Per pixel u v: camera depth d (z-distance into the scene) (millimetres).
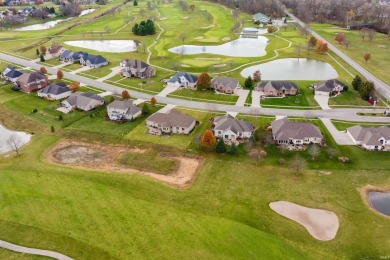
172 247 59062
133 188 74875
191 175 80000
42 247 59562
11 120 107438
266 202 70875
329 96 123562
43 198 71125
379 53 177500
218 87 128125
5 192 73062
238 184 76500
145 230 62781
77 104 113000
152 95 124562
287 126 94625
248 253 57938
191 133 97688
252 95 124938
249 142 91312
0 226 63844
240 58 171625
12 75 136625
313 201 71000
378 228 63844
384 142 89375
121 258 57125
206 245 59500
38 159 86438
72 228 63344
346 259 57281
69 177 78500
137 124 102875
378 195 73062
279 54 178875
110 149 91562
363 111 111562
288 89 124250
